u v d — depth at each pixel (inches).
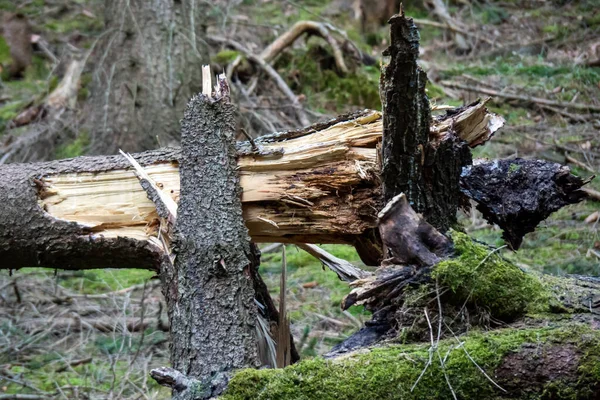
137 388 155.3
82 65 291.4
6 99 333.7
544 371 98.9
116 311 194.2
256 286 132.6
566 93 315.9
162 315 191.5
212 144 125.6
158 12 273.6
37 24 393.7
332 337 172.6
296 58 346.0
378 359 103.3
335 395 100.8
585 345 99.3
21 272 219.0
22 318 190.2
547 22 404.8
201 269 117.1
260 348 125.6
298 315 185.9
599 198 232.4
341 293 199.3
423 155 115.0
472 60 374.6
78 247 130.4
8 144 291.3
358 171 120.6
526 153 264.8
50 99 306.5
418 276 108.7
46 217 130.5
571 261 194.2
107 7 279.9
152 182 127.6
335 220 124.2
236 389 102.9
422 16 424.8
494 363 100.2
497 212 119.3
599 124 283.9
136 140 271.0
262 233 128.8
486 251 112.1
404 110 110.0
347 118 127.2
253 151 125.6
